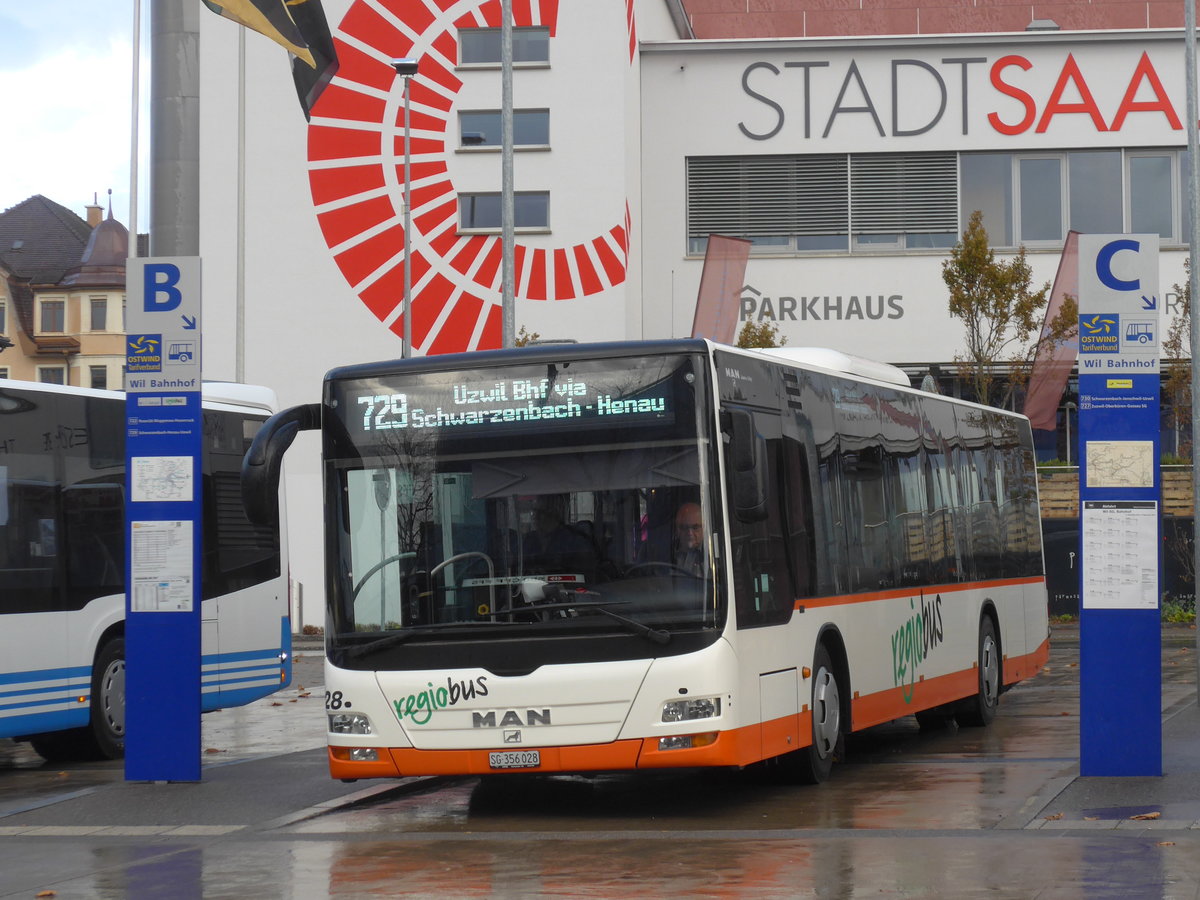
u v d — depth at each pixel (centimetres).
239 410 1822
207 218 4500
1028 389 4019
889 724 1930
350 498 1184
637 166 4516
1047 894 830
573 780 1407
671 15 5050
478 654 1134
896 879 884
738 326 4506
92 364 9256
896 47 4469
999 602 1916
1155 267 1225
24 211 9731
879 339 4466
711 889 875
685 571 1126
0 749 1923
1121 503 1234
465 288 4375
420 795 1331
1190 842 970
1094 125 4409
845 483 1420
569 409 1161
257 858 1028
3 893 929
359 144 4447
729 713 1116
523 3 4356
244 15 3628
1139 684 1231
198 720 1369
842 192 4497
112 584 1666
